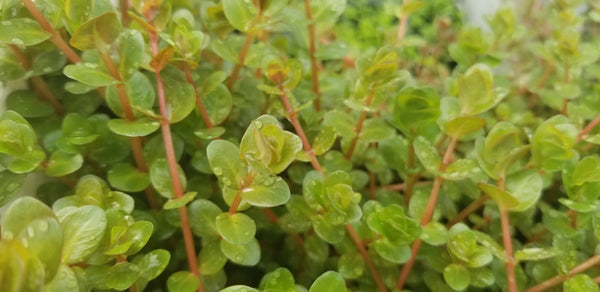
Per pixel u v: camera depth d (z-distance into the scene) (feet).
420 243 0.33
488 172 0.31
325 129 0.36
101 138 0.33
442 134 0.41
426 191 0.35
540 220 0.44
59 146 0.31
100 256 0.26
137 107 0.30
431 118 0.33
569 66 0.45
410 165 0.37
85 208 0.23
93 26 0.26
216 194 0.38
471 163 0.33
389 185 0.45
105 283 0.26
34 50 0.34
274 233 0.40
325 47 0.45
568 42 0.44
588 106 0.44
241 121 0.41
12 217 0.18
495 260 0.34
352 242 0.35
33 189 0.35
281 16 0.39
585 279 0.31
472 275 0.31
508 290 0.31
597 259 0.31
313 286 0.25
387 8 0.58
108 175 0.33
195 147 0.37
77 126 0.32
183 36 0.32
